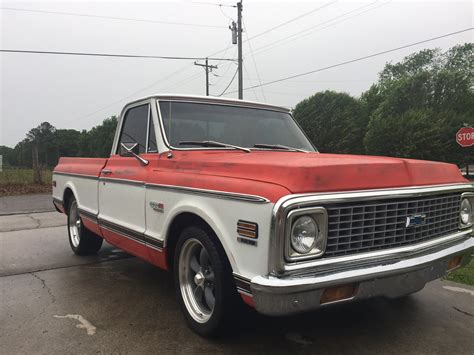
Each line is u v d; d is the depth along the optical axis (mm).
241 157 3125
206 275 3070
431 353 2846
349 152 40062
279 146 4004
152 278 4594
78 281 4480
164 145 3582
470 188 3270
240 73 24062
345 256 2414
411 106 38406
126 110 4426
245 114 4191
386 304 3768
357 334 3137
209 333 2943
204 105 3988
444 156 33500
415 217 2734
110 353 2824
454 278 4465
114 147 4598
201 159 3139
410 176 2760
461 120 33500
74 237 5797
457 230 3252
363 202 2471
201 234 2865
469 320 3418
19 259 5473
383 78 60969
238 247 2455
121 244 4184
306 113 41156
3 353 2816
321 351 2863
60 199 5980
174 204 3146
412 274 2643
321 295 2287
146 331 3178
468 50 52344
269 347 2914
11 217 9680
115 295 4016
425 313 3561
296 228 2234
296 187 2258
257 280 2240
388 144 35625
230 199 2541
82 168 5195
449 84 37344
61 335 3104
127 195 3934
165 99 3854
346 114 39969
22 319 3412
